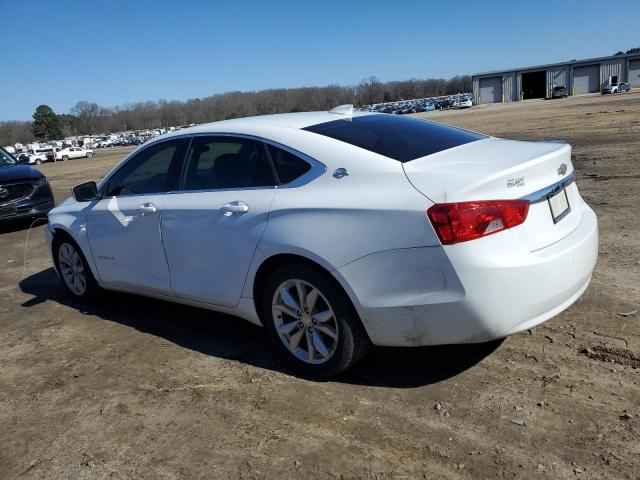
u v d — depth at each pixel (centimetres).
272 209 342
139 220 432
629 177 902
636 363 329
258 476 264
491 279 280
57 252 545
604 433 271
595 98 5759
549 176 321
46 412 340
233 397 337
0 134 15462
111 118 16388
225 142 392
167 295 432
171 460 283
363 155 330
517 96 8212
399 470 260
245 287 365
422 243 288
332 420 304
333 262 314
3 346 449
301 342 354
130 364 395
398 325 303
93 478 274
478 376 333
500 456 262
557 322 391
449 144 361
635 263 489
